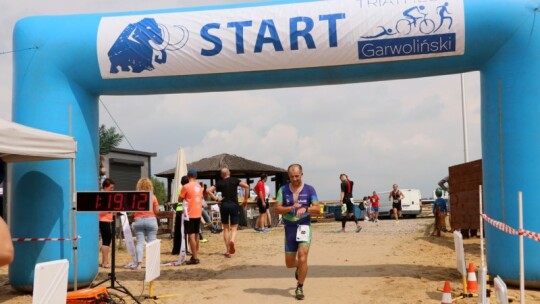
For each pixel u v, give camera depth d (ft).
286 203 23.00
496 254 24.79
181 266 34.04
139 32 26.89
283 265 33.58
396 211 78.33
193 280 28.60
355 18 25.54
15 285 26.12
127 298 23.62
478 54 25.11
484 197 25.84
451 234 52.16
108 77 27.32
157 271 23.08
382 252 38.75
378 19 25.35
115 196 21.85
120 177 80.69
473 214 43.34
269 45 26.17
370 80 27.02
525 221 23.86
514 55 24.48
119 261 37.27
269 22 26.20
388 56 25.57
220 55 26.55
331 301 22.59
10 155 24.58
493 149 25.03
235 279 28.71
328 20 25.71
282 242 49.01
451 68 25.91
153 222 33.45
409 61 25.67
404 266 31.42
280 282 27.45
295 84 27.43
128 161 81.97
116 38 26.94
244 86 27.45
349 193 59.72
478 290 19.84
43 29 27.43
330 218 97.50
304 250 22.71
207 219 56.80
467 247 40.93
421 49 25.23
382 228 65.77
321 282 27.02
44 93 27.02
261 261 35.76
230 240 37.70
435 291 23.73
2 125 21.22
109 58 26.99
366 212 97.86
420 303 21.56
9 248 6.01
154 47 26.81
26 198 26.13
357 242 46.80
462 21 24.59
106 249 34.09
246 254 39.93
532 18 24.25
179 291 25.45
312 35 25.82
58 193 26.17
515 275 24.11
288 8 26.43
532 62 24.17
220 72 26.86
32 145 22.30
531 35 24.20
